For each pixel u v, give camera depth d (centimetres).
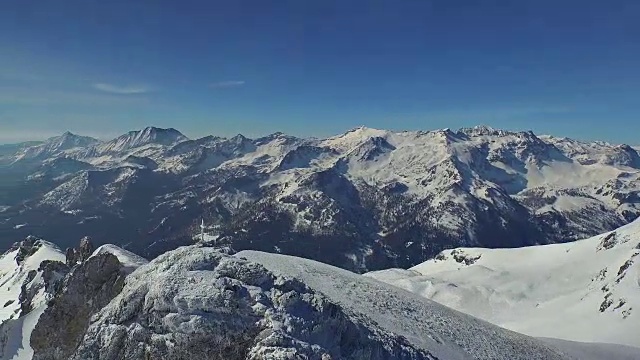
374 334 3597
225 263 3194
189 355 2767
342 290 4944
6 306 7781
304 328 2969
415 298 5891
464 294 14662
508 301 14138
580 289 13962
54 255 10562
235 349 2791
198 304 2884
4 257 12875
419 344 4050
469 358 4338
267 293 3081
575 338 10562
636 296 11656
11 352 4519
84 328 3709
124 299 3117
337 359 2994
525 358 5044
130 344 2895
